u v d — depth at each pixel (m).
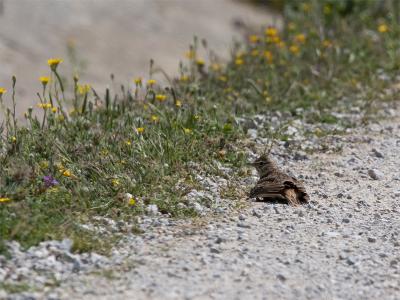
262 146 28.33
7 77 44.09
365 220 22.59
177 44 56.16
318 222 22.20
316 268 19.14
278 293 17.78
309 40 43.00
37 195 21.34
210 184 24.12
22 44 49.88
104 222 20.86
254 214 22.41
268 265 19.14
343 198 24.39
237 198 23.59
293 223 21.94
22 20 53.72
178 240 20.33
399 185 25.77
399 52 42.34
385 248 20.56
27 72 45.59
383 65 40.25
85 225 20.39
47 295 17.20
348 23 48.38
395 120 32.94
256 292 17.77
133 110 29.88
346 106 34.12
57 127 26.56
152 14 61.81
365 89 36.53
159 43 55.78
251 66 37.44
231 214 22.34
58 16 56.28
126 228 20.70
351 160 27.95
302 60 39.84
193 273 18.48
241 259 19.34
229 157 26.16
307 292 17.92
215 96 33.06
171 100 32.34
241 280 18.28
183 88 33.66
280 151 28.22
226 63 41.66
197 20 62.62
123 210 21.50
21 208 20.16
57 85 43.16
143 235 20.52
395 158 28.44
